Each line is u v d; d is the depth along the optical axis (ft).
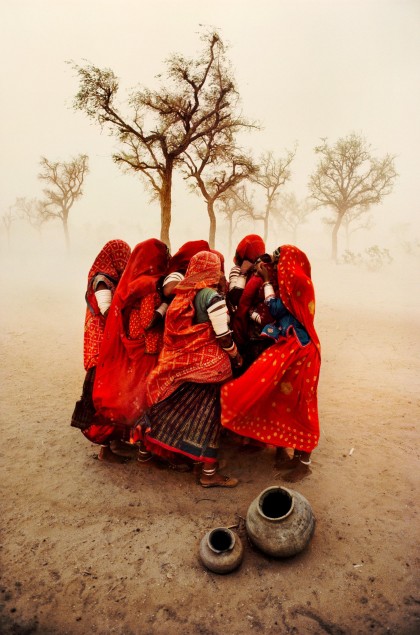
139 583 7.33
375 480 10.18
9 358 20.49
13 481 10.25
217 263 9.84
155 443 9.53
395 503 9.31
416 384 16.65
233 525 8.71
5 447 11.81
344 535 8.39
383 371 18.45
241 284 11.51
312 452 11.52
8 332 26.53
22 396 15.53
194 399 9.51
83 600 6.98
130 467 10.93
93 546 8.19
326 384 16.89
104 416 9.89
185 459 10.46
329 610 6.76
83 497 9.69
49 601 6.95
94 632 6.43
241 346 11.03
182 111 46.83
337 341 24.32
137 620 6.63
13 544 8.20
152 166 47.78
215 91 48.16
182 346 9.47
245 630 6.45
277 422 10.01
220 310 9.30
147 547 8.17
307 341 9.73
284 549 7.48
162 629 6.48
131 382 9.82
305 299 9.68
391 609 6.74
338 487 9.95
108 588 7.22
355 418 13.57
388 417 13.57
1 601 6.93
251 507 8.04
